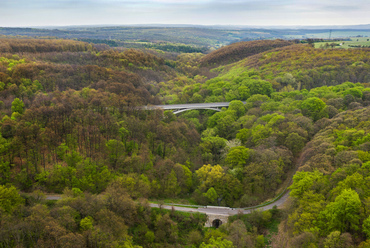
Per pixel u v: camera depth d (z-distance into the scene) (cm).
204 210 8488
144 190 8500
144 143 11212
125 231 6625
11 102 12512
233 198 9338
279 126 12069
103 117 11550
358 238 5709
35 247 5478
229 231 7175
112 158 9719
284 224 7575
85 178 8188
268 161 9569
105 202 7194
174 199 9269
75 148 9738
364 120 10744
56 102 12269
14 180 7919
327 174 7788
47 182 8131
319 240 5838
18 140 8519
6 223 5697
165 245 7225
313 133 11838
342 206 5888
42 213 6166
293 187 7775
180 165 9831
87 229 6091
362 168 7212
